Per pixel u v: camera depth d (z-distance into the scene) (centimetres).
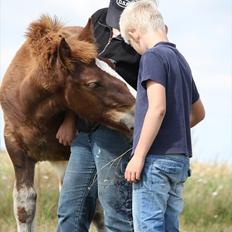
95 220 1178
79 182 1034
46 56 1006
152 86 845
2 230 1376
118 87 990
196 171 1930
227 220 1583
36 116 1076
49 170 1633
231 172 1955
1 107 1134
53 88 1017
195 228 1491
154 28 882
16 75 1099
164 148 859
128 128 989
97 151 1011
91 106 995
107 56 1035
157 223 856
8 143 1137
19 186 1139
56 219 1480
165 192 863
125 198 1008
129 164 852
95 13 1091
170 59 866
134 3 898
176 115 865
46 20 1054
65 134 1055
